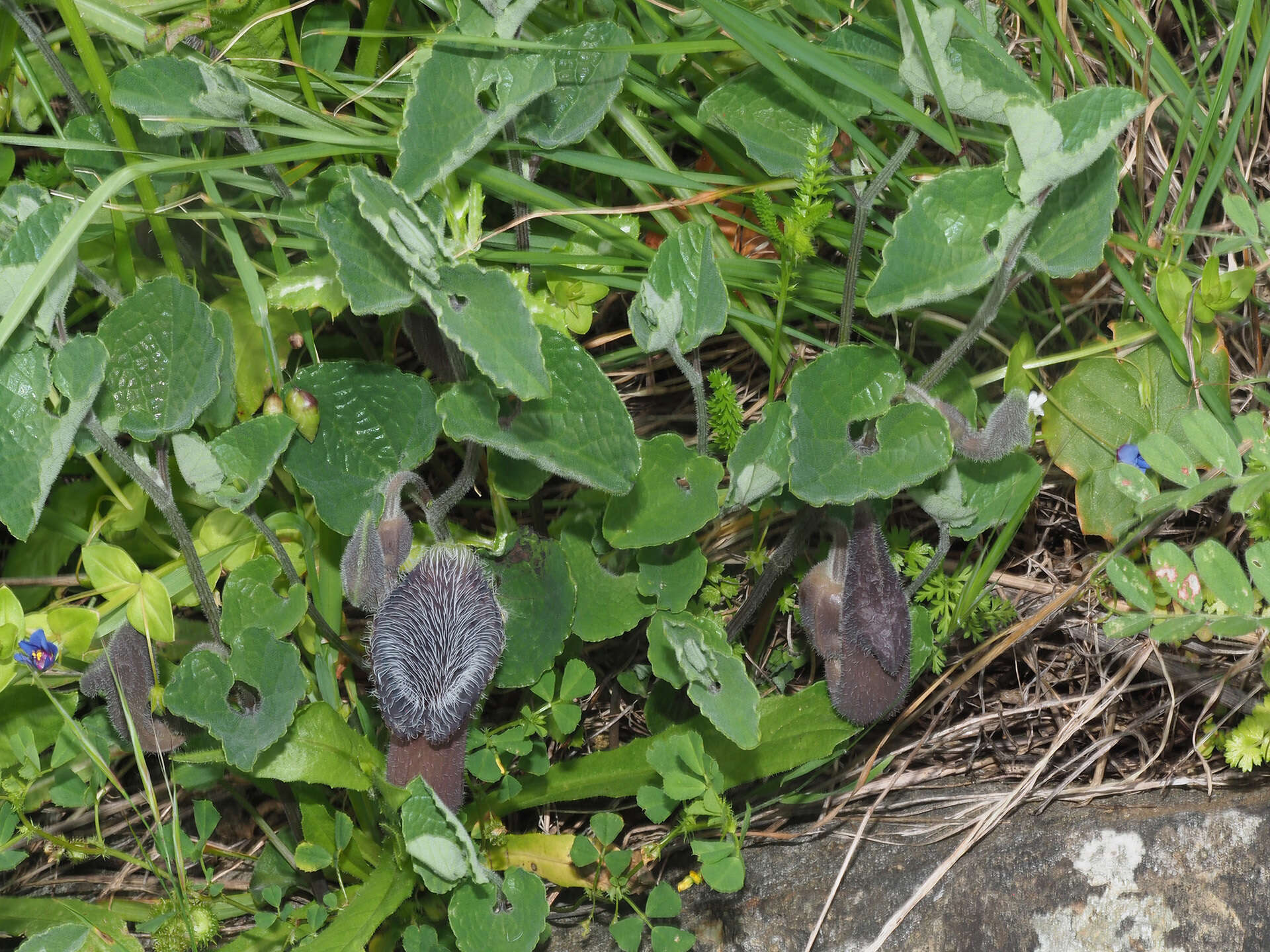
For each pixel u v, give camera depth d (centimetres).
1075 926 110
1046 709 117
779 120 112
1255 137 119
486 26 108
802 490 106
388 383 112
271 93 111
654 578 111
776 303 117
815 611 110
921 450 107
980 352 119
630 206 117
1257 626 106
